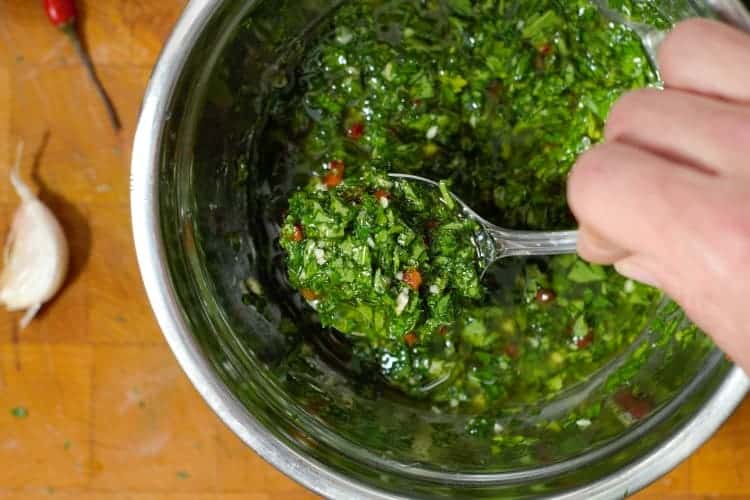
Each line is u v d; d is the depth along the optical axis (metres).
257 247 0.32
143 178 0.28
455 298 0.30
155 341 0.33
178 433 0.33
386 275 0.28
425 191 0.30
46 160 0.33
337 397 0.32
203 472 0.33
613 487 0.28
